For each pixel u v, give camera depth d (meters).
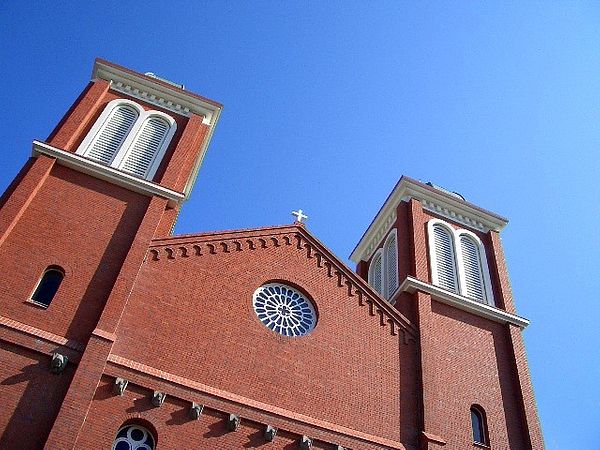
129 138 25.92
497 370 23.95
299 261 23.98
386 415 20.48
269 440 18.00
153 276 20.56
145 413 17.03
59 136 24.02
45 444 15.03
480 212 30.83
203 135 27.97
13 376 16.36
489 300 26.97
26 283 18.77
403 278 26.25
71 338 17.84
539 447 21.69
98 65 28.50
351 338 22.28
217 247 22.62
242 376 19.33
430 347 23.05
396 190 30.69
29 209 20.81
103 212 21.86
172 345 19.00
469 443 21.02
